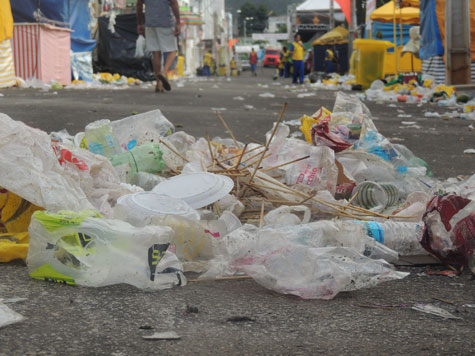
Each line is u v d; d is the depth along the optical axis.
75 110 9.20
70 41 18.27
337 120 4.91
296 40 26.22
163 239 2.43
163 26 14.01
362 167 4.03
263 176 3.61
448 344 1.97
